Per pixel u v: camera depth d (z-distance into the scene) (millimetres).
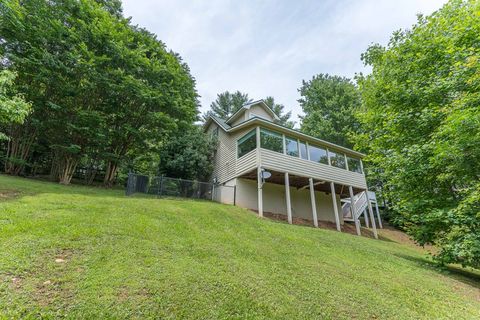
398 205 9055
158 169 16875
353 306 3693
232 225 7219
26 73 10922
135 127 14836
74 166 13070
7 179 9555
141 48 14273
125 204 7254
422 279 5703
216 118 17578
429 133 8062
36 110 11594
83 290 2895
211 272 3916
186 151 15062
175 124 14867
